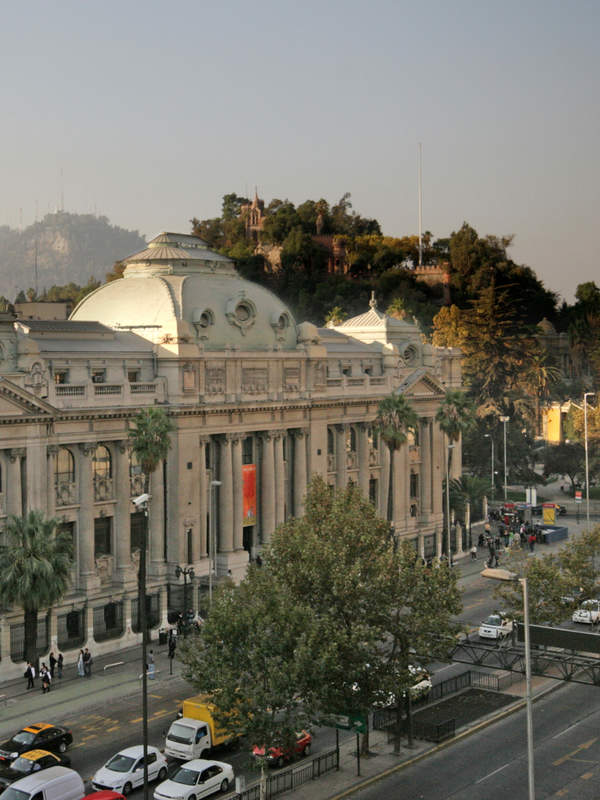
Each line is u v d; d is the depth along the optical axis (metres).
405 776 60.78
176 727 62.47
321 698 56.81
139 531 94.06
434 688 74.38
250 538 105.25
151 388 94.31
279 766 61.94
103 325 97.31
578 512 150.00
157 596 93.88
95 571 89.31
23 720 70.12
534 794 53.62
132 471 92.94
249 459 104.56
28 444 83.19
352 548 64.94
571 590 80.88
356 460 118.69
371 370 123.00
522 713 71.62
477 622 92.50
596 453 172.38
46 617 82.81
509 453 173.50
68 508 87.12
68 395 86.88
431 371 129.62
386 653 64.06
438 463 129.88
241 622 57.72
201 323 99.25
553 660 60.75
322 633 58.19
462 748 64.94
